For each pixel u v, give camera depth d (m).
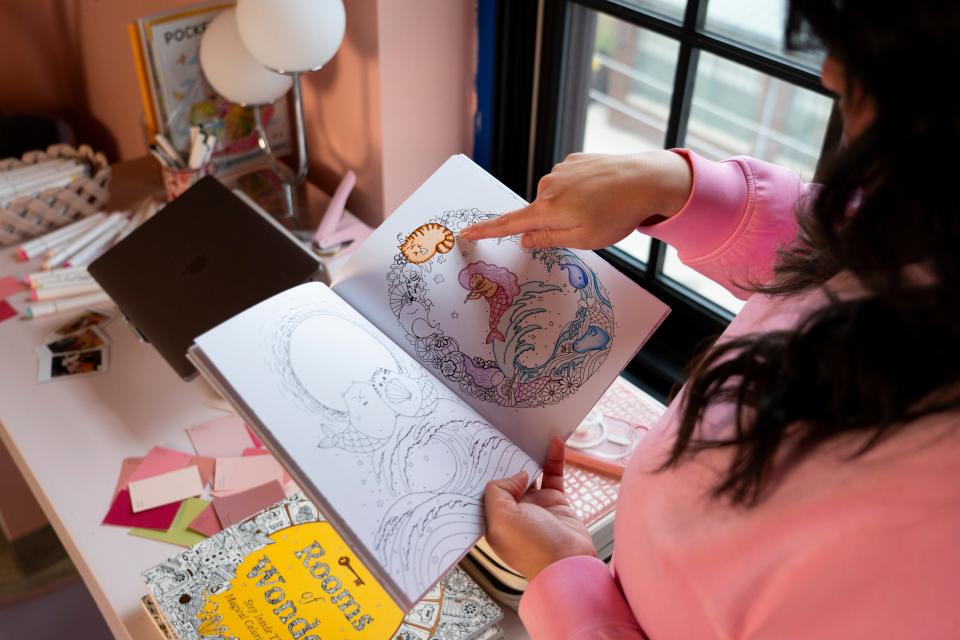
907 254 0.38
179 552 0.87
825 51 0.40
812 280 0.50
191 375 1.02
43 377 1.08
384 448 0.65
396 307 0.77
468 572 0.87
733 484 0.47
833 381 0.41
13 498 1.52
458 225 0.79
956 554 0.39
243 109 1.36
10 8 1.80
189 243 1.09
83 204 1.32
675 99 1.10
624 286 0.74
